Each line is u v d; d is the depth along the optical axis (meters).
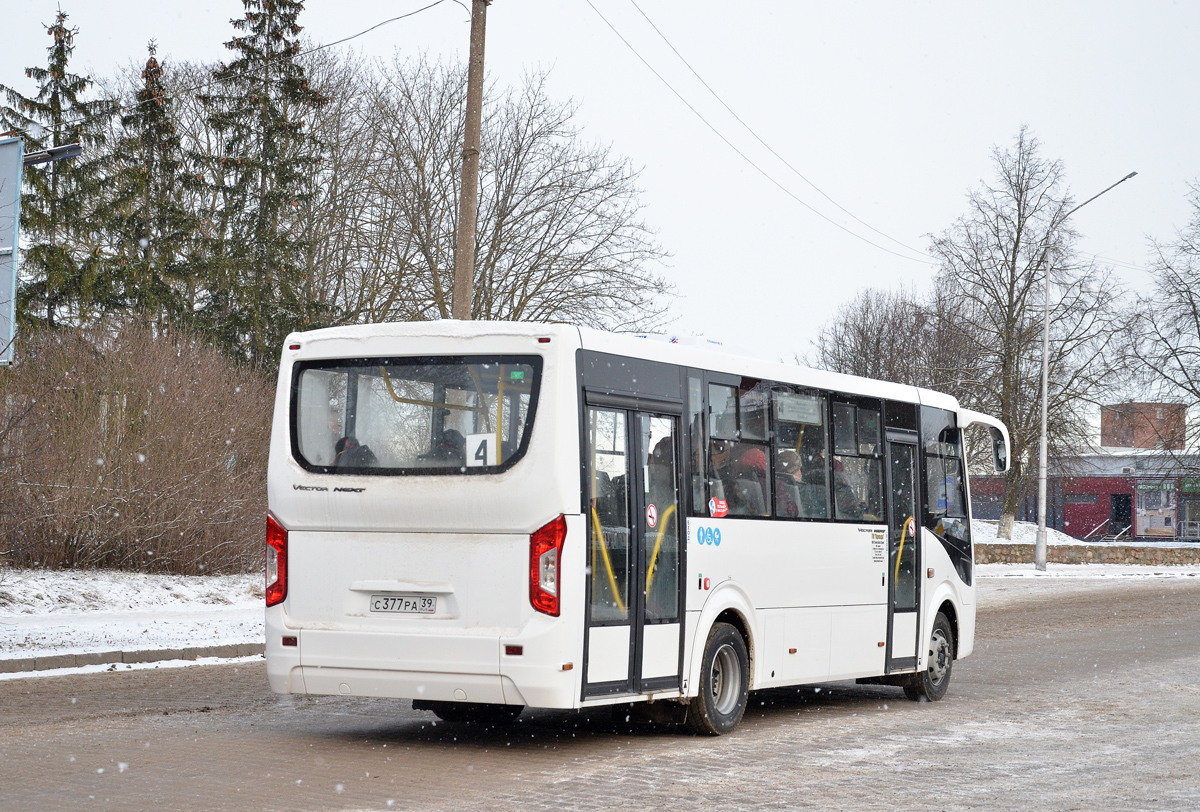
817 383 12.14
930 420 14.02
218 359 26.92
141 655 15.98
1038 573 44.69
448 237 36.66
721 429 10.80
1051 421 51.66
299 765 8.62
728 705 10.63
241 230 38.91
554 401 9.11
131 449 23.92
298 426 9.84
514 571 9.02
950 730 10.95
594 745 9.91
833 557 12.08
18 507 22.52
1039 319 51.75
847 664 12.19
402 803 7.36
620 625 9.44
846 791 7.98
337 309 38.31
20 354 23.33
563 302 35.41
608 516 9.41
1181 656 18.00
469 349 9.41
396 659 9.23
